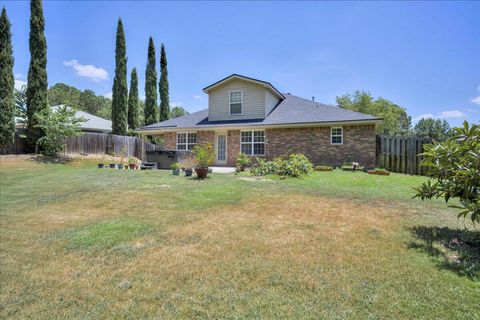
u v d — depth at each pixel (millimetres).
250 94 17094
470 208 3688
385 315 2344
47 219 5250
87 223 4977
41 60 18016
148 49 28719
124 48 25469
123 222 5000
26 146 17969
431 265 3221
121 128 25266
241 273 3088
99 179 10398
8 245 3975
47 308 2531
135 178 10578
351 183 9242
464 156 4047
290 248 3758
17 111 18578
